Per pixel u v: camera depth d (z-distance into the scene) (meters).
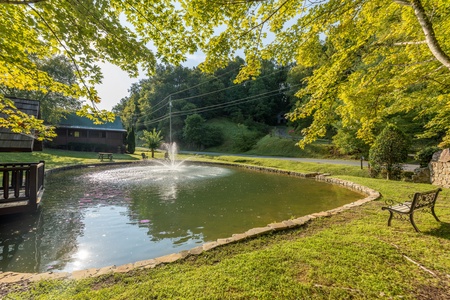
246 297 2.00
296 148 22.67
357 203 5.33
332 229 3.65
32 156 15.80
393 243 3.08
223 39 3.28
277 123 42.88
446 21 3.31
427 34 2.46
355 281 2.22
